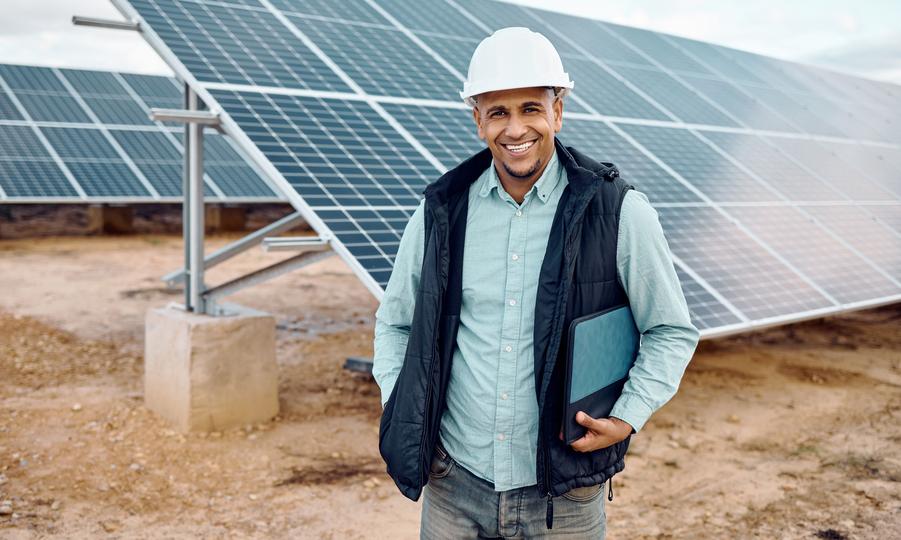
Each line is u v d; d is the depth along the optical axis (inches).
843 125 578.6
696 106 469.1
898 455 274.1
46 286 542.6
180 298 521.3
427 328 106.0
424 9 421.4
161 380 291.1
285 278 613.0
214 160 819.4
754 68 625.3
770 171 423.2
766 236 344.2
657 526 220.2
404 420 106.9
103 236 792.3
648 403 101.4
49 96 813.9
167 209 986.7
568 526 105.4
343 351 401.4
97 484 236.4
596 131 369.4
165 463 253.6
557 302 99.2
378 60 347.9
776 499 238.2
